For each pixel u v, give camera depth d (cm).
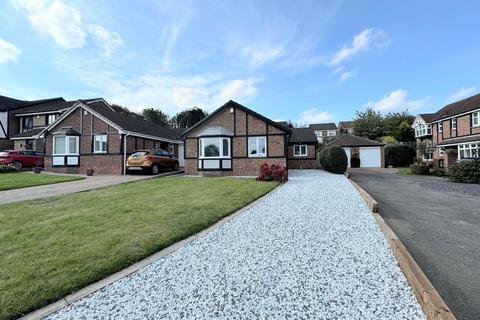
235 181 1239
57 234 467
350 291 291
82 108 1927
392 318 244
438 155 2761
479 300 276
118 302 274
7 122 2908
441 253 406
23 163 2030
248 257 386
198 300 277
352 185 1139
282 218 598
